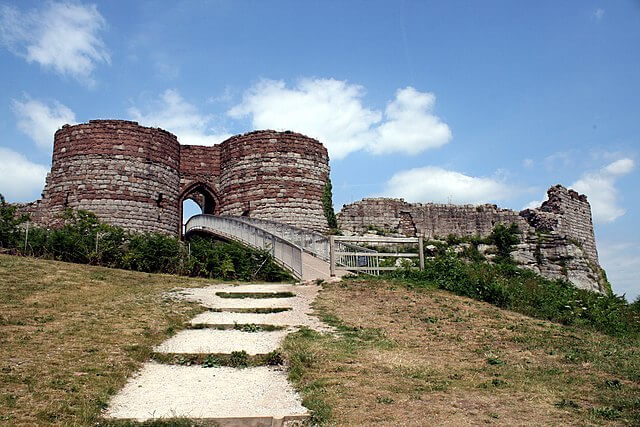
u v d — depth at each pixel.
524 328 14.57
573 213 48.72
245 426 8.17
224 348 11.98
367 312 15.73
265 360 11.36
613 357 11.90
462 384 9.77
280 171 41.28
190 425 7.93
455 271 20.69
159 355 11.41
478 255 43.53
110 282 19.25
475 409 8.47
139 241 25.78
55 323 12.99
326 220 42.03
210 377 10.50
